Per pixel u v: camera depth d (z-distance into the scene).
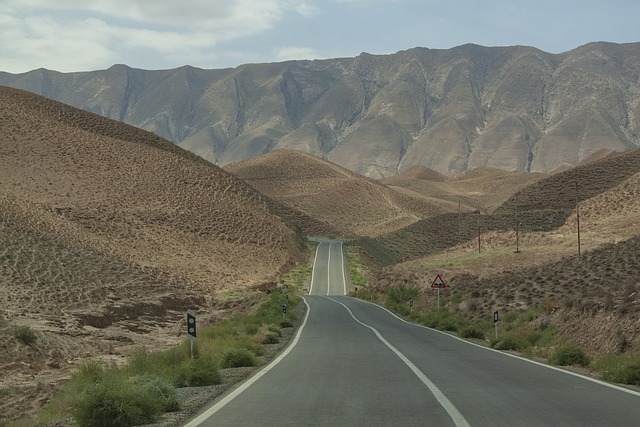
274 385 15.38
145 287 63.22
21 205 77.38
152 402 12.02
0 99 129.38
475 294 41.47
